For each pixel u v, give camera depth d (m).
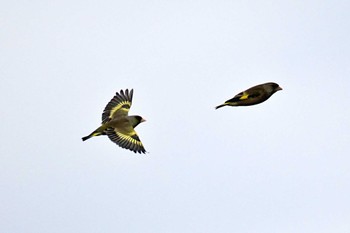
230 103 17.28
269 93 17.25
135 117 18.92
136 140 17.97
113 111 19.33
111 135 18.06
